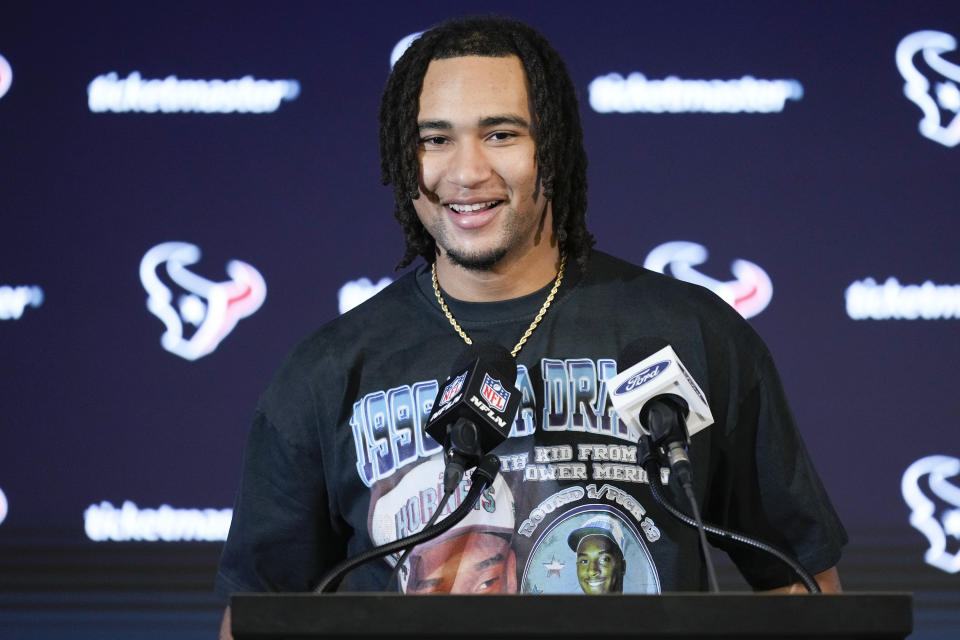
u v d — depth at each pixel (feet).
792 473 20.42
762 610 11.91
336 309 39.27
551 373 20.24
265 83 40.14
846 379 38.37
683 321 20.58
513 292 20.99
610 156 39.55
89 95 39.91
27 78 39.93
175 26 40.32
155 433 38.55
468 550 19.48
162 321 39.01
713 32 39.88
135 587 37.78
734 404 20.29
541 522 19.43
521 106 20.15
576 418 19.97
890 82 39.45
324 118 40.04
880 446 38.06
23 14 40.14
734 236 39.11
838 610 11.93
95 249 39.27
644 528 19.38
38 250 39.19
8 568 37.68
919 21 39.63
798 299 38.75
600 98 39.78
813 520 20.34
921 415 38.11
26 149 39.63
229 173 39.73
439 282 21.50
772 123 39.50
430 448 20.08
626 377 16.99
